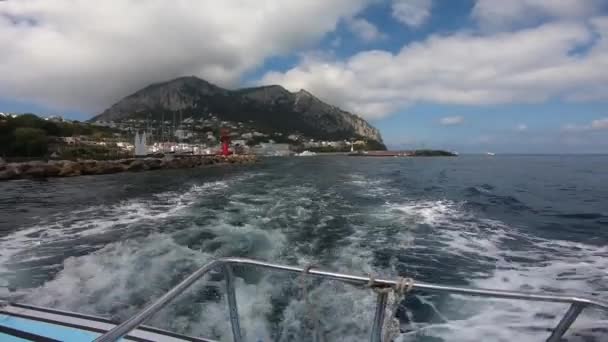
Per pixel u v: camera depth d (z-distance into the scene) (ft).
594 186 68.95
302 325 12.59
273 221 32.09
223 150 265.54
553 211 38.70
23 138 192.65
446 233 27.43
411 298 14.85
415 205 42.63
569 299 5.48
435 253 21.93
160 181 89.04
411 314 13.50
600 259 20.72
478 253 22.04
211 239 25.02
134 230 28.71
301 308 13.76
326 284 15.92
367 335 11.98
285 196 52.49
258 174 116.26
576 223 31.83
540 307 13.92
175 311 13.47
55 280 16.85
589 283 16.89
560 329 5.76
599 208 40.91
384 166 184.44
